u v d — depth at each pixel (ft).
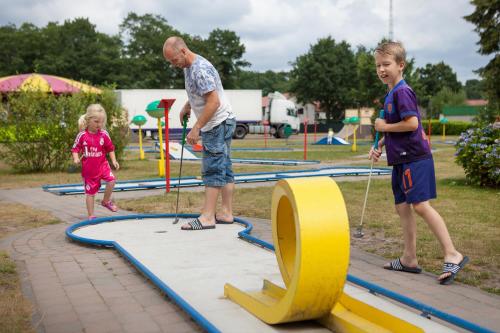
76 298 10.27
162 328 8.64
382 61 12.17
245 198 24.91
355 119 69.67
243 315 9.07
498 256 13.28
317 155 61.57
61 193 28.07
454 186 28.89
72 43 212.64
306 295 7.82
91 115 18.53
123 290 10.77
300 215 7.77
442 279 11.11
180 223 18.03
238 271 11.77
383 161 51.65
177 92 105.91
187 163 51.03
